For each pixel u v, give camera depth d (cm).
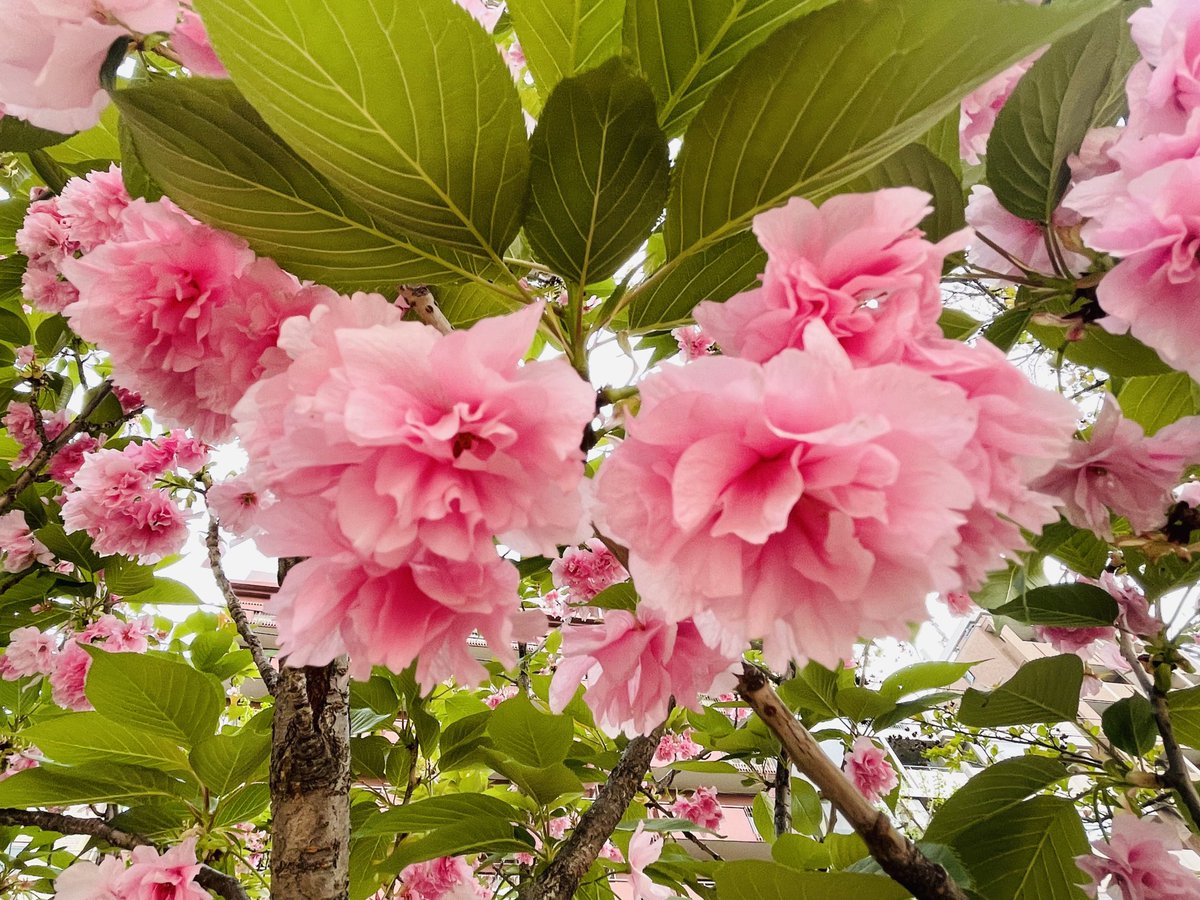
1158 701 33
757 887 19
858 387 13
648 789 60
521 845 34
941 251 14
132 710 34
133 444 56
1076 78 21
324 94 15
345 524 14
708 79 20
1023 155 22
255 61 14
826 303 14
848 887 19
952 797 29
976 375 14
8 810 34
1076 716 33
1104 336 25
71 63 19
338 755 23
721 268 22
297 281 21
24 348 56
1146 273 17
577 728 53
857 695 48
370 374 14
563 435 14
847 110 16
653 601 15
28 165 59
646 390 14
